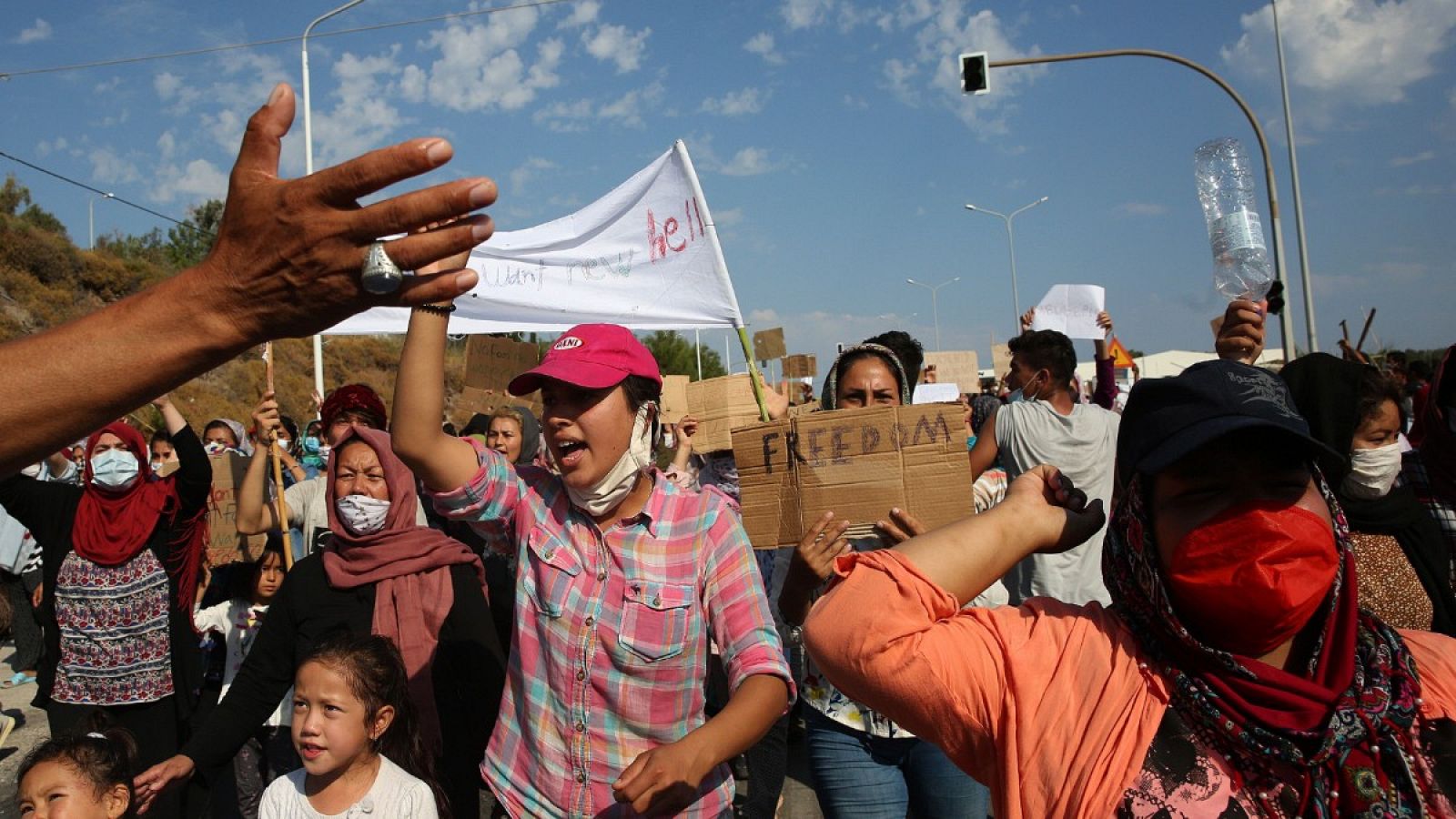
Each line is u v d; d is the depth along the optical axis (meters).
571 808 2.45
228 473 5.27
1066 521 1.64
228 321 0.87
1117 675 1.41
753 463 3.31
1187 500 1.41
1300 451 1.39
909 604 1.51
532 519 2.61
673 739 2.47
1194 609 1.38
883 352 3.86
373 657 3.03
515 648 2.62
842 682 1.55
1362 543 3.30
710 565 2.49
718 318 4.75
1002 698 1.46
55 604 4.38
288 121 0.91
